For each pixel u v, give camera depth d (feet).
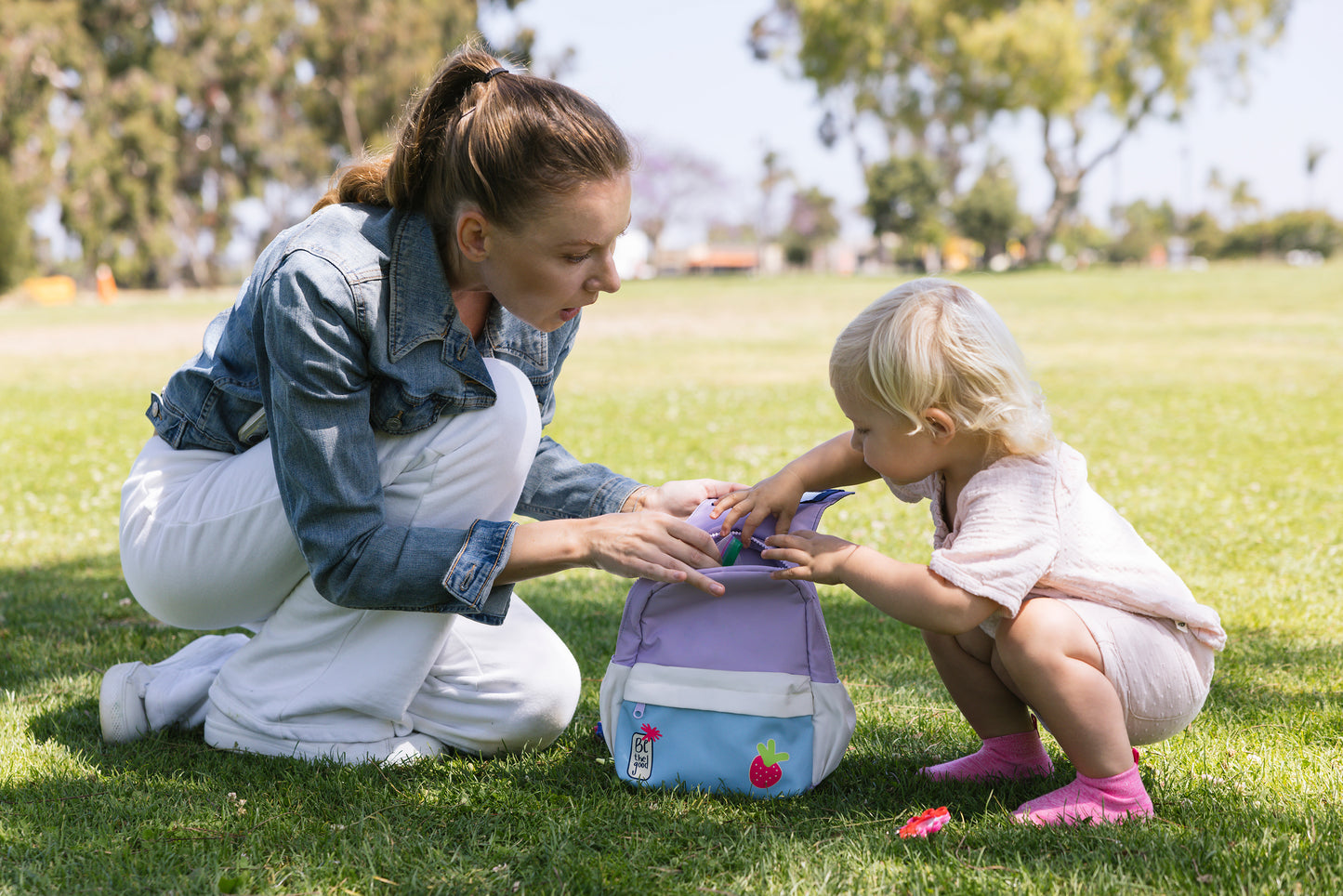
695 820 6.27
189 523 7.18
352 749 7.30
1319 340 47.98
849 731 6.91
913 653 10.03
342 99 143.54
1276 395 31.48
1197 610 6.39
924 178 160.97
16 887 5.41
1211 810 6.33
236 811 6.36
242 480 7.11
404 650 7.12
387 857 5.71
